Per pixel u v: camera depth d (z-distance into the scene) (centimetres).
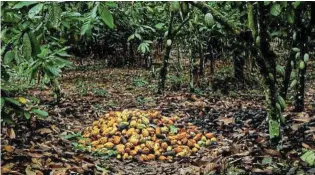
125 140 564
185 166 486
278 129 394
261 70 378
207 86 1101
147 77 1348
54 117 676
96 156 537
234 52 1018
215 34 807
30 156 428
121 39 1400
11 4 271
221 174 374
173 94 990
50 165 422
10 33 289
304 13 507
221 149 529
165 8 855
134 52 1627
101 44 1606
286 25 539
